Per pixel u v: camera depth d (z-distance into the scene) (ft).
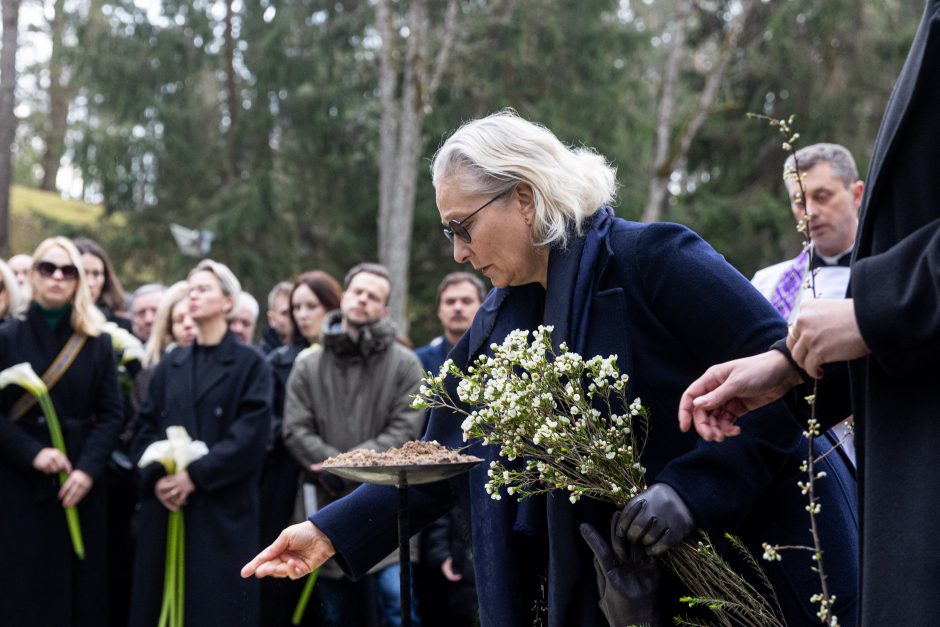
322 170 54.95
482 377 7.17
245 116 55.16
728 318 6.64
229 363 16.14
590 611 6.91
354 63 55.72
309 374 16.25
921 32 4.89
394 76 47.16
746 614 6.57
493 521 7.36
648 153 56.39
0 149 53.93
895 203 4.88
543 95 54.08
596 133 53.72
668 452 6.88
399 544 7.47
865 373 5.01
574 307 6.95
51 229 55.21
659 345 6.87
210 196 55.88
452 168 7.17
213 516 15.33
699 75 49.16
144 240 53.67
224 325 16.42
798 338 5.06
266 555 7.83
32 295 16.88
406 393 16.07
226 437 15.66
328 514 7.88
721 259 6.89
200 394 15.94
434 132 50.37
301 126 54.29
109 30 54.95
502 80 52.75
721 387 5.65
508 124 7.23
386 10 46.73
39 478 15.97
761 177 49.21
